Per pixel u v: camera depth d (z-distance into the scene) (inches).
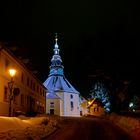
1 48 1136.2
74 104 3998.5
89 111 2906.0
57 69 4333.2
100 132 903.1
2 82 1163.9
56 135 808.9
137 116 1151.0
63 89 3941.9
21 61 1449.3
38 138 690.8
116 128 1061.1
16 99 1403.8
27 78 1701.5
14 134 666.2
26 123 926.4
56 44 4584.2
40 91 2274.9
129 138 741.9
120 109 1519.4
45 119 1098.7
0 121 756.6
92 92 2888.8
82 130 979.3
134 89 1403.8
